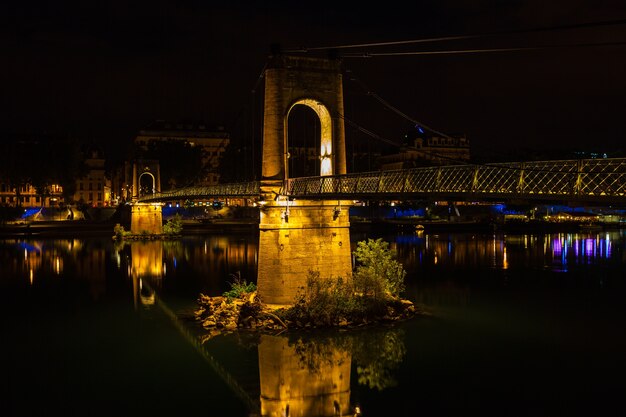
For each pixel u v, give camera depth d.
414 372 30.53
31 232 118.31
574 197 22.48
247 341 35.66
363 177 35.19
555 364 31.47
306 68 41.22
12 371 32.25
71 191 147.88
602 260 73.56
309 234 40.12
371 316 38.84
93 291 55.00
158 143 157.38
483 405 26.64
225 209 155.00
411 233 120.81
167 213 153.62
